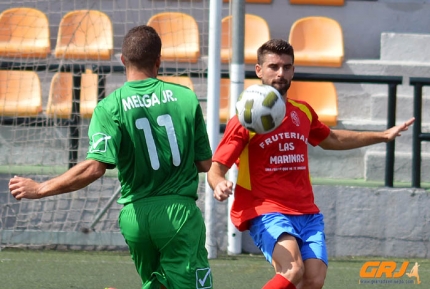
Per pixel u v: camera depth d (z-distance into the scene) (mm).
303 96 31422
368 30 35750
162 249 13484
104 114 13367
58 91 28109
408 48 34094
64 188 12891
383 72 32594
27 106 29062
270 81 15250
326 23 34312
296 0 35688
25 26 32469
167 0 34125
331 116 30078
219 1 23219
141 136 13398
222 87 28578
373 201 24484
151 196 13523
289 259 14258
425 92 32500
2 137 29062
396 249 24500
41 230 24297
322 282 14586
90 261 22859
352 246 24516
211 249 23609
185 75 25750
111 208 24750
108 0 34375
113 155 13156
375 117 31453
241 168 15461
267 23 35344
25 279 20391
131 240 13641
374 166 29141
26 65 27516
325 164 30062
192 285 13398
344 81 24359
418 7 35719
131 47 13766
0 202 24844
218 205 24609
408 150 30797
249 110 14492
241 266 22609
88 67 26688
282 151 15180
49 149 28594
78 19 32125
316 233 15117
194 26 31906
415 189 24500
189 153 13695
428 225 24453
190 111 13695
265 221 14891
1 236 24141
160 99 13609
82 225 24766
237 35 23406
